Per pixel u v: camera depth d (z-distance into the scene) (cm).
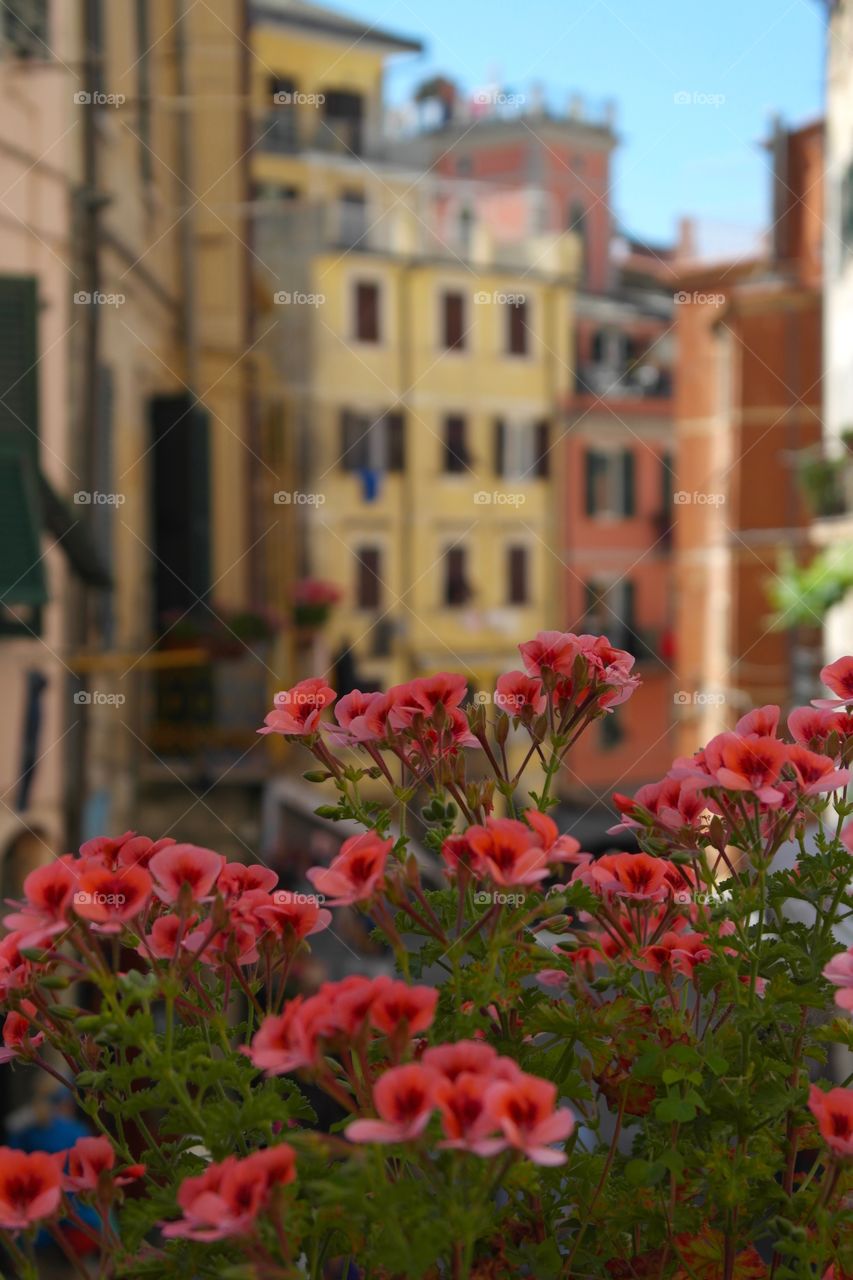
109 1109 135
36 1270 118
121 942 136
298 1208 118
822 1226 122
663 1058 130
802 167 3300
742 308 3434
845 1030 137
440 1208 114
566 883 145
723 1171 129
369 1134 105
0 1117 804
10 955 140
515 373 3966
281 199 3453
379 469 3616
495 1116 105
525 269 3972
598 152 4259
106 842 137
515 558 3950
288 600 2891
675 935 148
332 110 3525
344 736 151
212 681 1994
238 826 1916
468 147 4231
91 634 1628
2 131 1379
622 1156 141
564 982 148
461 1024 128
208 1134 123
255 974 144
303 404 3391
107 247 1711
